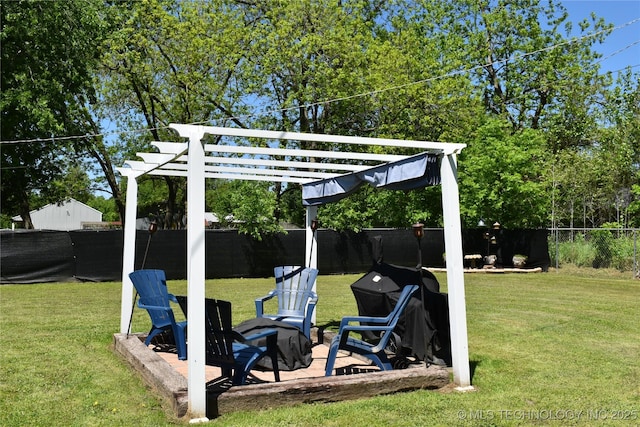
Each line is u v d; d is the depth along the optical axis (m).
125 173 6.54
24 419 3.91
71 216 51.62
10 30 16.73
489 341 6.78
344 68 17.98
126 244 6.54
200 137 4.07
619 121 22.70
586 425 3.83
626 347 6.44
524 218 18.61
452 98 18.56
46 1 17.23
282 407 4.14
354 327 4.88
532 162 19.06
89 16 18.30
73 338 6.85
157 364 4.93
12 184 20.73
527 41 24.98
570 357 5.93
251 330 5.53
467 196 18.64
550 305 9.98
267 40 18.08
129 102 20.53
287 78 18.47
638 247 16.31
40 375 5.09
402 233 17.72
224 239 15.89
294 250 16.66
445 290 12.13
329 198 6.58
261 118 19.66
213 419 3.89
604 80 24.34
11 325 7.79
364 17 22.34
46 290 12.45
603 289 12.64
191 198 4.00
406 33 20.56
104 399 4.38
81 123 20.70
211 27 18.64
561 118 24.94
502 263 18.30
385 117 18.88
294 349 5.57
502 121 19.75
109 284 13.89
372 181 5.55
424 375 4.65
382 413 3.99
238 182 16.91
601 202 23.03
